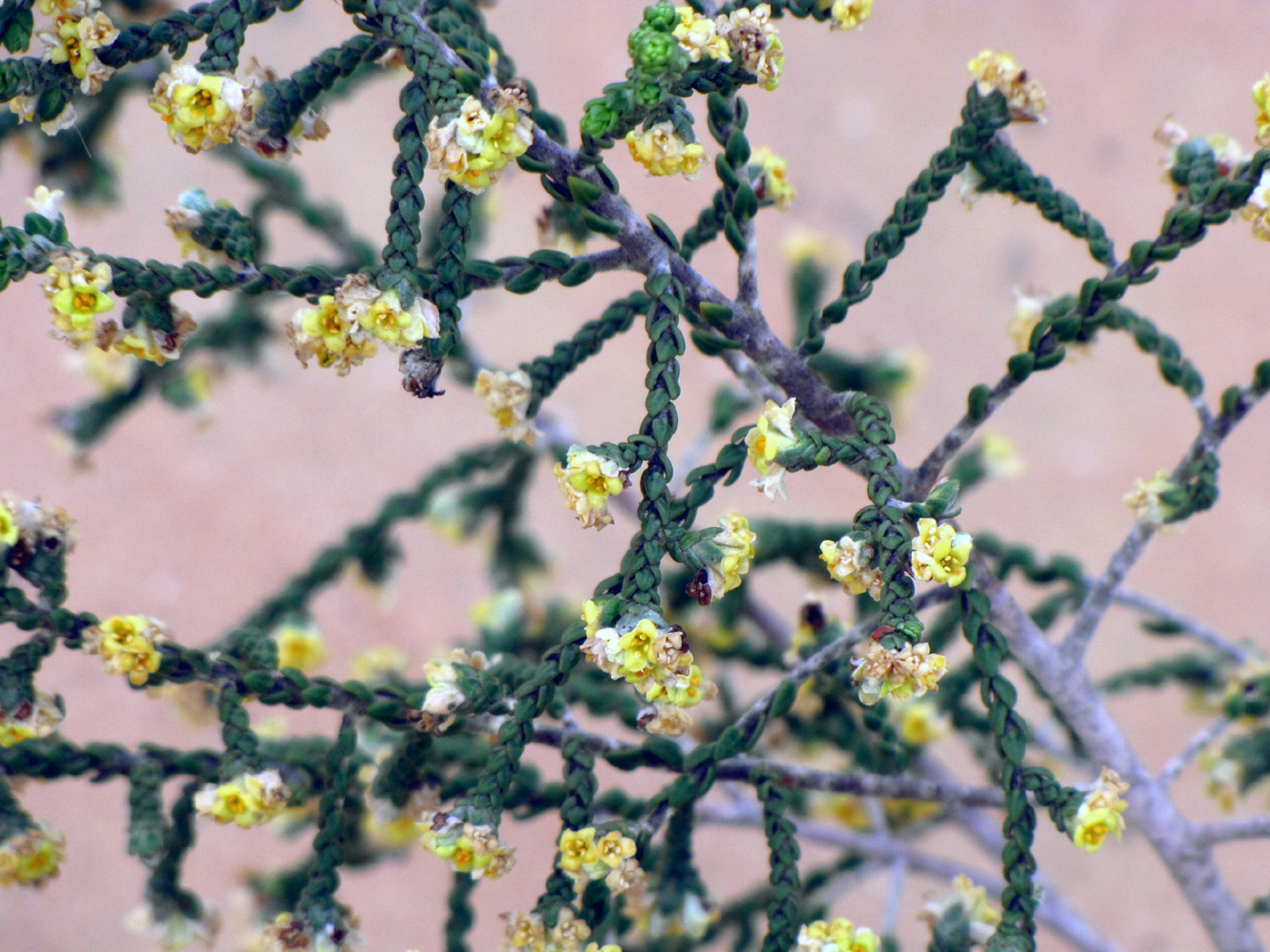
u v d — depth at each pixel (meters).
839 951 0.31
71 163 0.43
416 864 0.98
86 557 1.09
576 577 1.08
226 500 1.12
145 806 0.33
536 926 0.31
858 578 0.30
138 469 1.13
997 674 0.31
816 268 0.49
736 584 0.30
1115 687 0.44
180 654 0.32
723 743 0.32
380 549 0.43
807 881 0.41
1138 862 0.99
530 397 0.33
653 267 0.31
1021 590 0.92
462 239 0.30
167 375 0.48
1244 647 0.42
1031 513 1.09
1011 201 0.33
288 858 0.97
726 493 1.08
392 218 0.30
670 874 0.33
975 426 0.32
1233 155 0.33
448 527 0.49
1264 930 0.91
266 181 0.44
